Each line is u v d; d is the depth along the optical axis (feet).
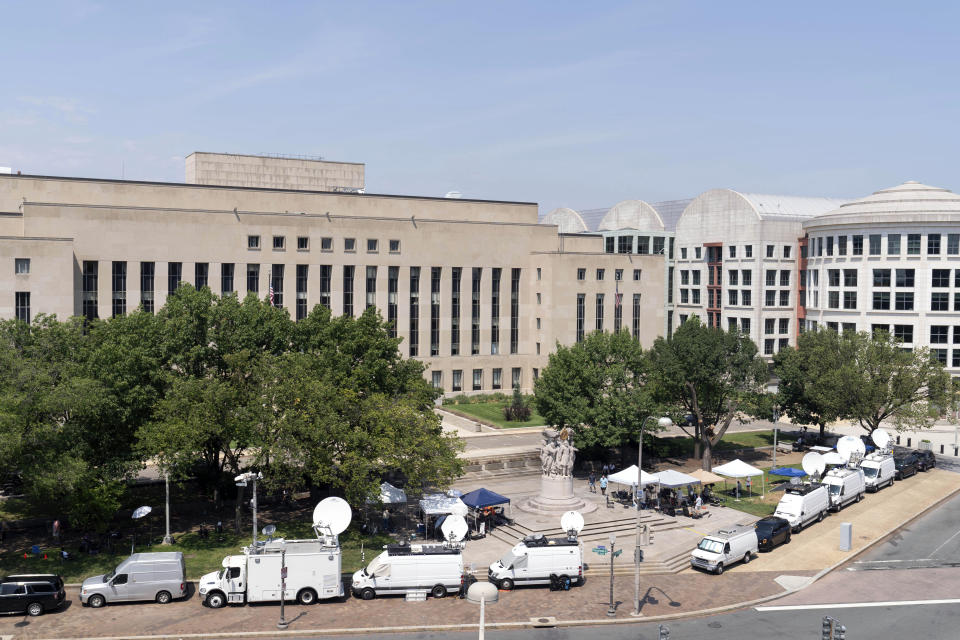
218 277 306.14
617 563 171.12
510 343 371.15
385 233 338.13
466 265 357.41
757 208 427.33
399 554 153.17
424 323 349.00
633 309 381.40
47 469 153.38
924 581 164.14
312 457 177.47
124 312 290.35
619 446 268.82
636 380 247.29
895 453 272.51
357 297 333.62
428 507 185.98
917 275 344.28
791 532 194.70
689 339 253.85
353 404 188.96
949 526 204.74
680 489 225.76
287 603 148.87
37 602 140.46
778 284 424.46
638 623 142.10
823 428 295.69
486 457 247.09
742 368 252.62
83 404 160.76
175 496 209.26
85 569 159.02
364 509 191.21
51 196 294.25
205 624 137.69
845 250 367.45
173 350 197.36
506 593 155.63
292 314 320.50
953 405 266.98
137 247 291.38
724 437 310.45
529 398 254.27
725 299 443.32
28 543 173.17
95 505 165.68
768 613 146.82
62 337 184.34
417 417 188.24
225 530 184.96
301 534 181.78
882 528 200.85
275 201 328.08
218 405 175.32
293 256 319.47
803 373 289.94
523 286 372.99
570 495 201.77
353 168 405.80
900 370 266.16
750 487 238.89
